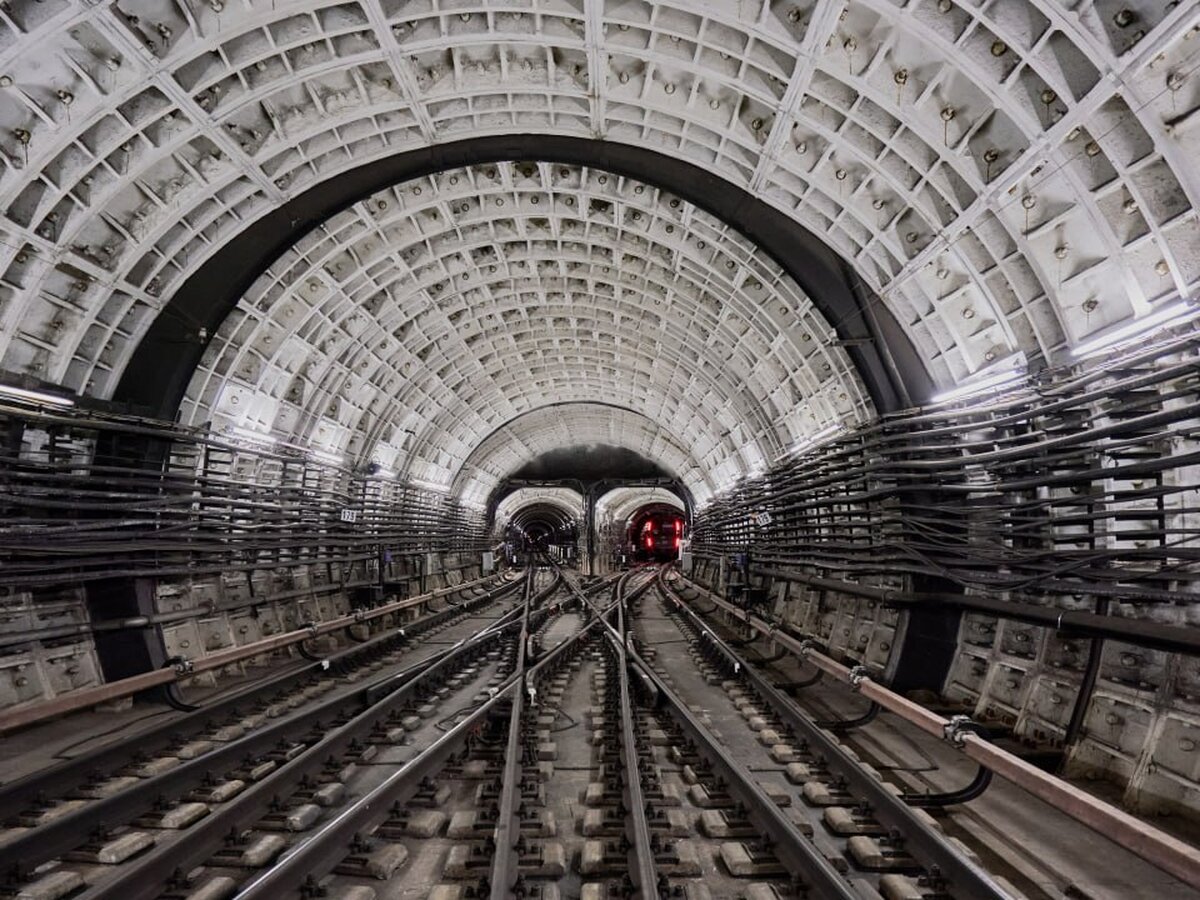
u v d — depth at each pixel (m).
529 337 18.14
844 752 5.81
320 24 6.70
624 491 40.66
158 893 3.79
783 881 4.15
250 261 9.23
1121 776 5.04
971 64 5.47
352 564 15.37
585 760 6.61
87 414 8.12
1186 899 3.83
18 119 6.19
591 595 25.73
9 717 5.76
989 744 4.80
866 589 9.16
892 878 3.96
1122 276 5.51
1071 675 6.01
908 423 8.33
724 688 9.72
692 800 5.41
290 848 4.49
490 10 6.63
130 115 6.79
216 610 9.97
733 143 8.09
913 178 6.98
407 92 7.70
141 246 7.92
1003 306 6.96
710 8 6.15
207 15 6.23
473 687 9.95
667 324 15.26
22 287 6.92
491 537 35.44
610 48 6.95
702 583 25.80
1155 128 4.60
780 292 10.05
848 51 6.20
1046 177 5.77
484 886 3.89
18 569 7.19
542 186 10.13
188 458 10.10
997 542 7.25
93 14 5.65
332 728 7.36
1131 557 5.17
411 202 10.28
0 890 3.80
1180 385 5.34
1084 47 4.66
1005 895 3.37
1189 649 4.48
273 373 11.42
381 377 14.97
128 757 6.00
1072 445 5.86
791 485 13.34
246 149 7.89
